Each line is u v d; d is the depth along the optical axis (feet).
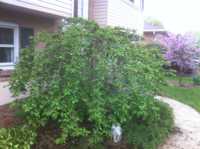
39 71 12.39
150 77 12.69
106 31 13.53
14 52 20.93
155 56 15.76
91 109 11.35
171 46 38.91
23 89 12.87
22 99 13.15
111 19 32.96
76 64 12.03
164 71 15.33
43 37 13.82
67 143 11.71
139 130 13.92
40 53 13.07
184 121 20.27
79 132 10.92
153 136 14.12
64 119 11.03
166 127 16.56
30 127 11.51
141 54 13.97
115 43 13.34
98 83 12.07
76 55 12.30
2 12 19.22
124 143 12.99
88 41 13.03
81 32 13.10
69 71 11.80
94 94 11.78
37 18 23.25
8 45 20.39
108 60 12.61
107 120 11.82
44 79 12.35
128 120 13.61
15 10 19.97
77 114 11.78
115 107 12.00
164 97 29.60
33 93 11.91
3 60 20.01
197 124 19.58
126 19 38.91
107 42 13.26
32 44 14.11
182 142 15.65
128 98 12.09
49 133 12.00
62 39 13.05
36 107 11.51
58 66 12.54
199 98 30.42
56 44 12.84
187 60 39.14
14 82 12.78
